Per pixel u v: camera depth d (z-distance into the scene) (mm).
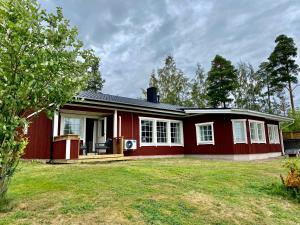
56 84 3383
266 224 3680
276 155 15570
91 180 5242
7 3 3002
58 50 3539
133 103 12102
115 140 10875
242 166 8539
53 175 5727
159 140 13336
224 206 4180
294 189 5090
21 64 3014
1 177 3326
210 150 13188
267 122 15492
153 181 5469
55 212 3357
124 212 3490
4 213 3264
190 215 3658
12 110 3158
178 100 31625
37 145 9062
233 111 12320
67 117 10727
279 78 27969
